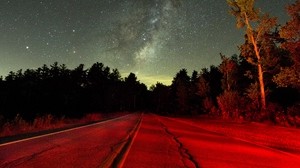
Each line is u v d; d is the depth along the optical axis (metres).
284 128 32.50
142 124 32.22
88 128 23.48
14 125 19.67
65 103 48.00
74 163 8.23
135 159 9.84
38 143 12.45
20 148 10.73
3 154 9.24
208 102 70.00
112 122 34.91
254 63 45.00
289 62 46.84
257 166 9.98
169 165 9.17
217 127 33.28
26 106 42.69
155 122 38.16
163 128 27.31
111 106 91.56
